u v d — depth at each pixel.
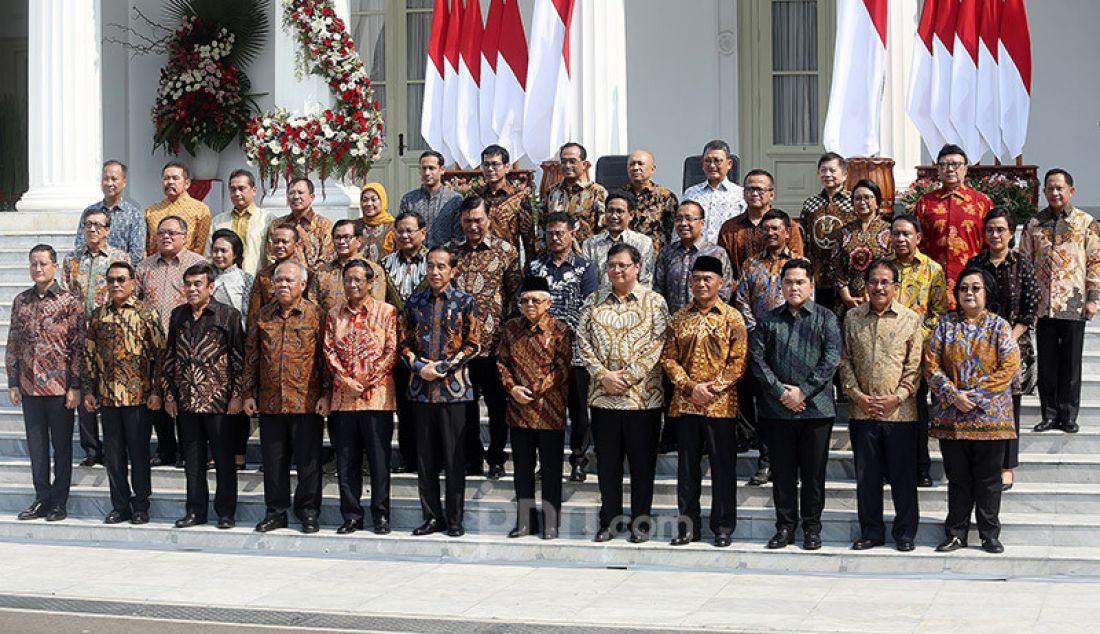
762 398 8.98
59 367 10.09
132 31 17.34
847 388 8.90
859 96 11.99
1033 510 9.22
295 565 9.06
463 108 13.59
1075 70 16.41
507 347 9.38
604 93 12.96
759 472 9.55
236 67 17.11
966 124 12.33
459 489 9.42
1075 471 9.51
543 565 9.00
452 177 13.16
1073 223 9.98
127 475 10.05
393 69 17.91
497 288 9.98
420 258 10.24
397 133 17.91
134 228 11.17
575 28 13.01
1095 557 8.47
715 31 17.19
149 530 9.85
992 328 8.72
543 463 9.30
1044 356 9.97
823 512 9.27
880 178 11.27
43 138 14.80
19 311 10.20
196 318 9.77
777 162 17.23
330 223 10.99
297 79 14.46
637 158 10.48
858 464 8.86
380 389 9.52
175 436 10.77
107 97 17.02
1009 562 8.51
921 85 12.42
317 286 10.29
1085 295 9.91
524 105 13.16
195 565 9.06
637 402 9.10
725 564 8.88
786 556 8.79
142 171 17.41
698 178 13.36
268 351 9.62
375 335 9.55
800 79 17.17
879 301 8.85
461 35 13.71
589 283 9.78
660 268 9.88
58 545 9.81
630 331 9.16
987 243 9.75
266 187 15.98
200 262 10.34
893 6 12.75
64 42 14.77
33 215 14.54
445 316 9.45
